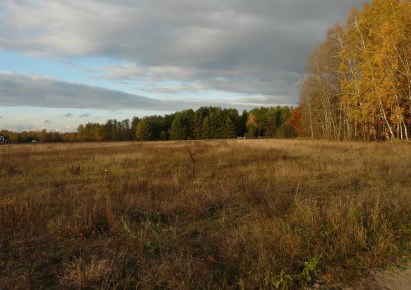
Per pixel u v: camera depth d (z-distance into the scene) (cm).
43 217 659
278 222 596
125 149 2564
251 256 470
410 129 3503
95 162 1698
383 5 2836
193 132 9681
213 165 1487
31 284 407
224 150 2327
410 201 734
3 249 518
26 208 692
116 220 631
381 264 463
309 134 5725
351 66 3400
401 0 2788
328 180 1104
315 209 623
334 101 4453
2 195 977
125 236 569
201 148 2558
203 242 544
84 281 403
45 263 477
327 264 455
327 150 2200
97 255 490
